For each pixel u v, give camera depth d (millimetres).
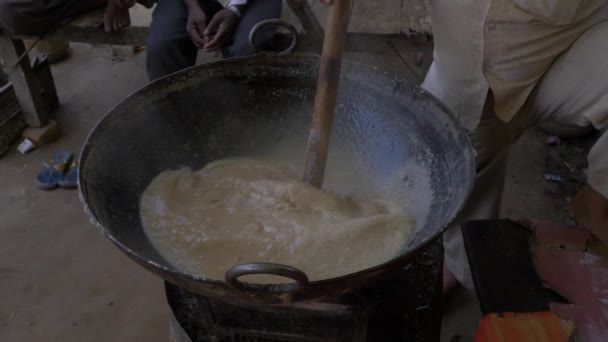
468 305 1950
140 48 3287
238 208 1386
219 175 1512
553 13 1317
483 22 1358
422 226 1252
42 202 2354
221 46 2268
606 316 1147
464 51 1440
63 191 2404
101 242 2186
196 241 1286
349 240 1270
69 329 1893
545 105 1530
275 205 1376
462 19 1388
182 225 1330
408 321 1399
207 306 1309
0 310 1947
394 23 2301
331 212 1351
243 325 1348
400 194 1424
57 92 2965
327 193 1392
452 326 1894
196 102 1508
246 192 1435
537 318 1151
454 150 1265
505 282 1229
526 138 2574
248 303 1052
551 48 1417
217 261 1248
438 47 1510
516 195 2326
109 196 1271
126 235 1240
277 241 1280
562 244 1292
